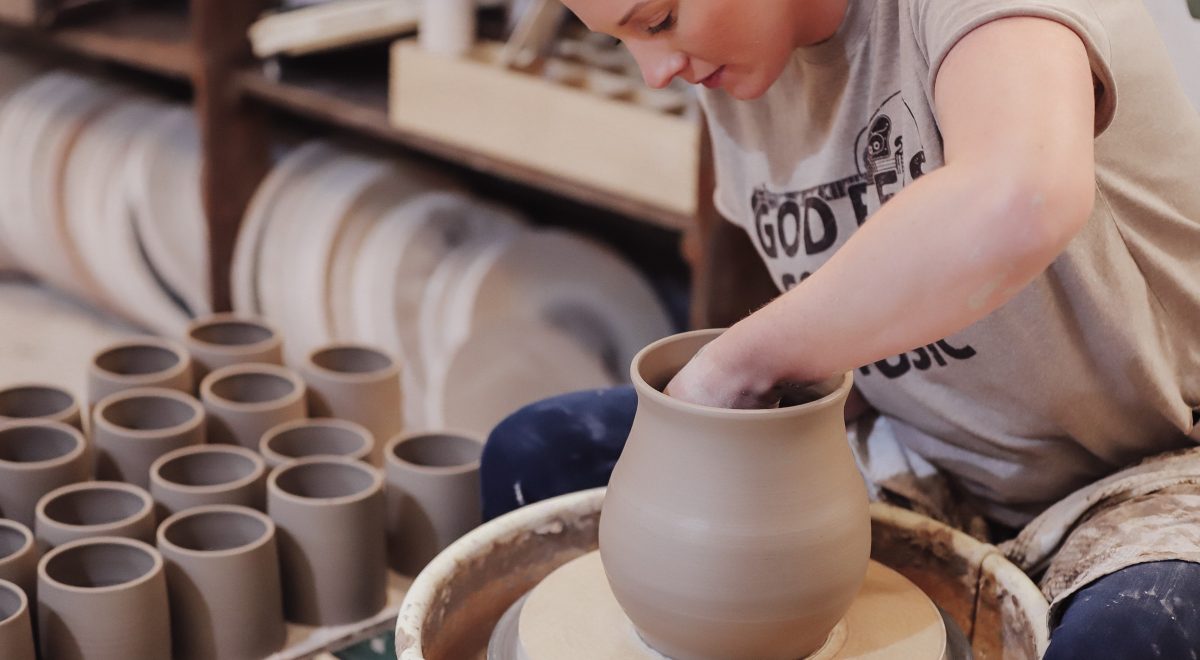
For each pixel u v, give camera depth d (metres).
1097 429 1.14
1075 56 0.82
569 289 2.38
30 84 3.08
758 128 1.21
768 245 1.28
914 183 0.81
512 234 2.46
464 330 2.29
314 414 1.76
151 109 2.85
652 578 0.93
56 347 2.80
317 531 1.43
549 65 2.12
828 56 1.08
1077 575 1.02
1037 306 1.04
